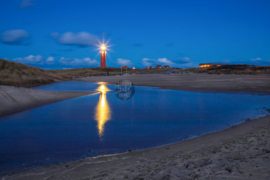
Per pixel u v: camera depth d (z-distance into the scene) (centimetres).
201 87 2434
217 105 1258
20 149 560
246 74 5119
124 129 751
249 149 417
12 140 633
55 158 497
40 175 400
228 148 453
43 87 2530
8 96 1266
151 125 806
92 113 1029
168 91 2098
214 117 934
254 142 479
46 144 600
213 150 459
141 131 726
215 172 290
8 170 431
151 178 309
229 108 1157
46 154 525
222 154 405
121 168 405
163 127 778
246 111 1064
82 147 574
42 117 941
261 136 542
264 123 771
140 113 1025
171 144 587
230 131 693
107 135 683
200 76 4853
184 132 709
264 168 284
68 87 2556
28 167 446
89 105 1261
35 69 4178
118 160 471
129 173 355
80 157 503
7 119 902
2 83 2144
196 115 980
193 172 305
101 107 1199
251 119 873
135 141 621
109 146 581
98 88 2439
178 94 1842
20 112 1045
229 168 301
